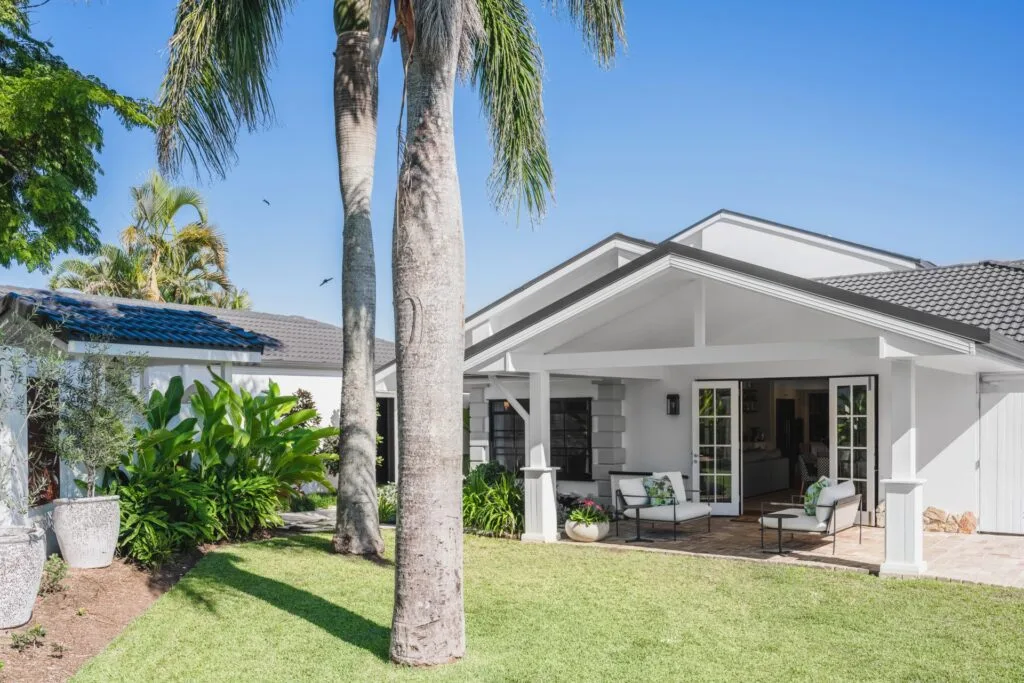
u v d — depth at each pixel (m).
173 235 29.09
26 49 11.80
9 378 10.46
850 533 13.64
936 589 9.29
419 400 6.93
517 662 6.91
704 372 16.34
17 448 10.11
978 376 13.74
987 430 13.66
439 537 6.92
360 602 9.00
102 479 11.07
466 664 6.87
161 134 11.46
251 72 12.08
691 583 9.79
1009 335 12.63
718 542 12.84
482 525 13.63
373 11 11.66
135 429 10.85
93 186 12.29
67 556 9.84
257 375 19.45
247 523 12.71
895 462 10.07
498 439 18.42
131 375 10.67
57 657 7.12
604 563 11.04
